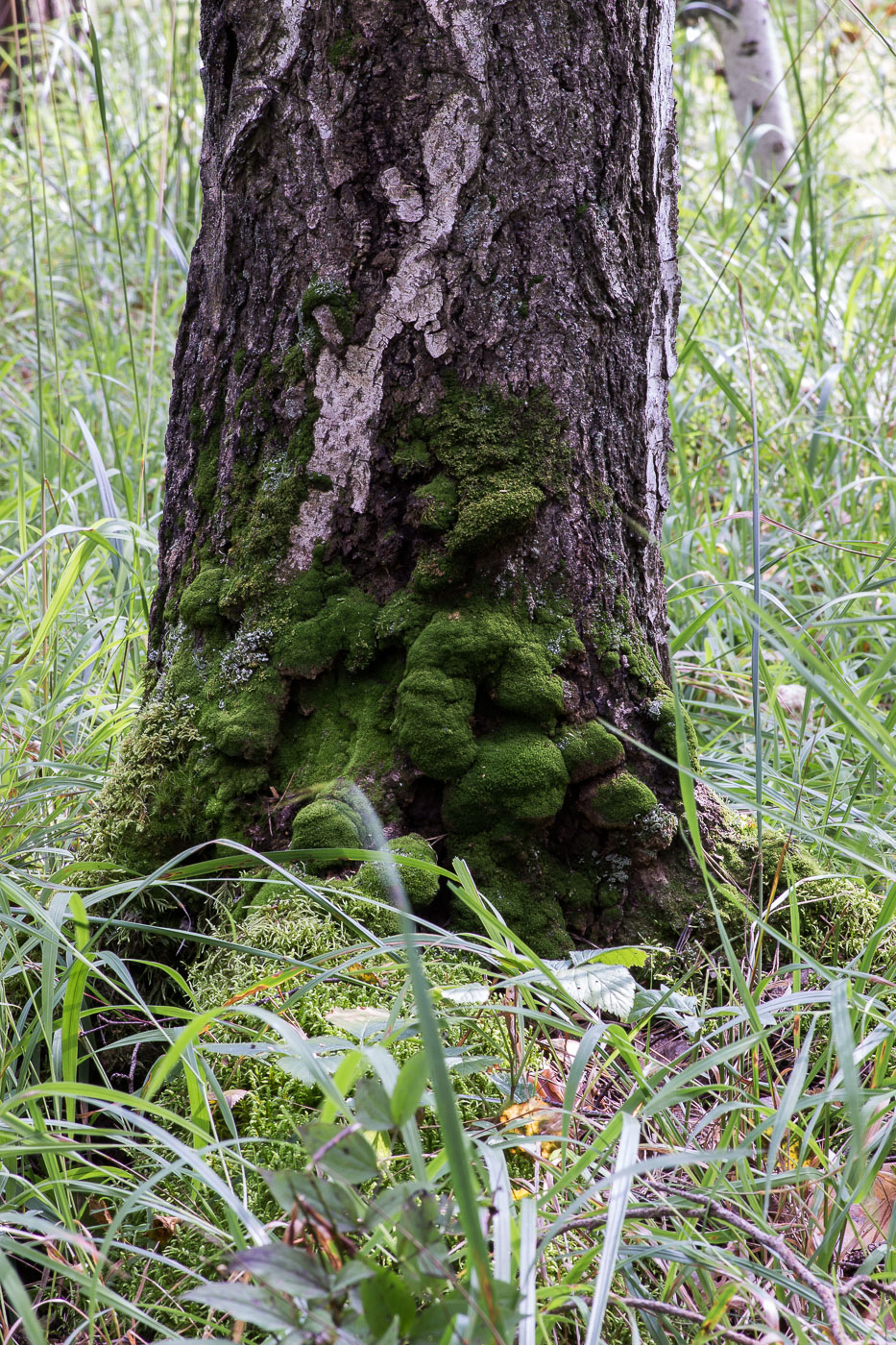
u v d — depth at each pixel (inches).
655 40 81.5
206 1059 76.0
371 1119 67.6
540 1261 71.2
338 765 80.8
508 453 80.2
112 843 82.0
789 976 79.9
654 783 82.0
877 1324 70.7
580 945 80.7
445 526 80.1
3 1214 69.9
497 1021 76.8
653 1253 70.6
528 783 79.8
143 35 193.5
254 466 82.0
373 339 80.4
